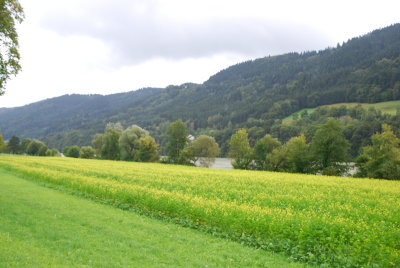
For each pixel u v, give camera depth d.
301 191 25.56
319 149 63.81
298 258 11.11
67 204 18.66
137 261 9.71
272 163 71.12
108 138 97.50
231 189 24.77
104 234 12.47
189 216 16.00
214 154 88.44
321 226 12.35
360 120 111.81
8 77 19.86
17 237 11.14
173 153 87.75
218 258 10.52
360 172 57.53
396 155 53.06
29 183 28.28
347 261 10.20
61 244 10.80
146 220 16.00
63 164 48.09
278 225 12.66
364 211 17.73
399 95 144.12
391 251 10.32
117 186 23.00
